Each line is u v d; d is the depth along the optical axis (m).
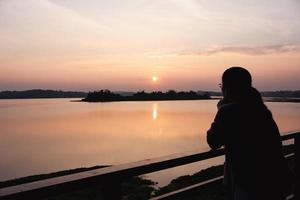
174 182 15.62
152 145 66.38
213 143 2.27
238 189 2.24
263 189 2.14
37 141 79.44
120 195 2.03
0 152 60.91
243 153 2.18
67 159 50.81
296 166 3.54
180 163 2.36
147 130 101.44
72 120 154.25
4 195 1.48
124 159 49.12
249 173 2.16
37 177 22.59
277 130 2.30
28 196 1.56
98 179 1.87
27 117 187.12
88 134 93.88
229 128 2.21
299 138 3.57
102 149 62.06
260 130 2.21
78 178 1.79
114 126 118.88
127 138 80.94
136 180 17.50
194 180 15.32
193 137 79.62
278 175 2.17
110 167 2.05
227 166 2.36
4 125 130.75
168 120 143.12
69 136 89.44
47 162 48.34
